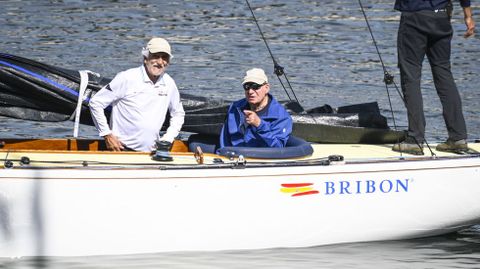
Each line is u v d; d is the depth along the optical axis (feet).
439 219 90.79
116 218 81.66
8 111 88.43
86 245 82.02
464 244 91.45
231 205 83.76
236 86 156.15
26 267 80.28
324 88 158.10
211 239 84.48
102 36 194.59
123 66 170.50
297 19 215.51
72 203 80.59
